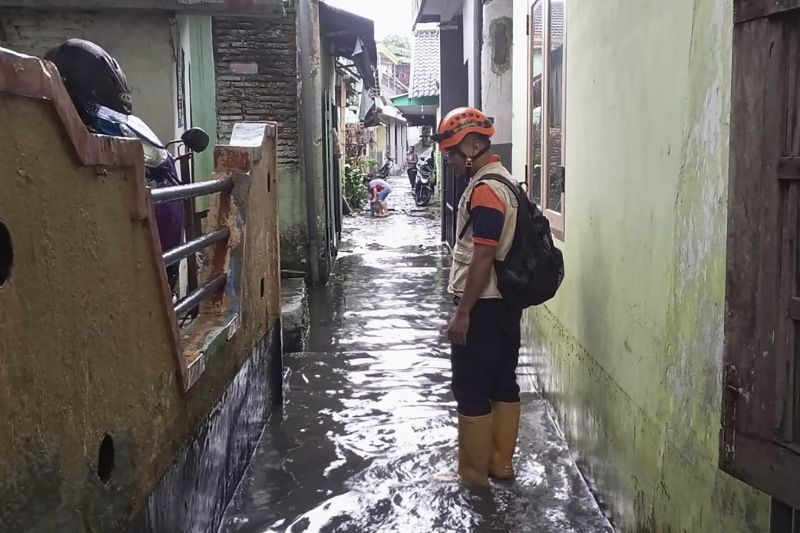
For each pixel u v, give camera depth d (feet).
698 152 7.63
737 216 5.76
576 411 13.24
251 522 11.37
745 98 5.63
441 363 20.16
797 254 5.32
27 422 5.36
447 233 43.73
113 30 17.03
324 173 33.76
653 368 9.04
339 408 16.53
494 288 11.86
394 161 153.07
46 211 5.74
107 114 11.05
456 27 38.50
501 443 12.75
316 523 11.34
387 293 30.32
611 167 10.94
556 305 15.24
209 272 12.82
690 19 7.84
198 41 24.49
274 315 16.20
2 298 5.06
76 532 6.15
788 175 5.28
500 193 11.57
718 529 7.14
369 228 55.01
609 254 11.09
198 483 10.02
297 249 31.65
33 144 5.54
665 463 8.59
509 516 11.46
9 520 5.08
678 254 8.21
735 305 5.83
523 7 19.20
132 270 7.54
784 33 5.29
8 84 5.09
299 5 30.12
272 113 30.48
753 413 5.70
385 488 12.49
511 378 12.81
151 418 8.08
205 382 10.39
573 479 12.69
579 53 13.05
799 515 5.51
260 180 14.57
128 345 7.42
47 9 16.52
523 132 19.24
